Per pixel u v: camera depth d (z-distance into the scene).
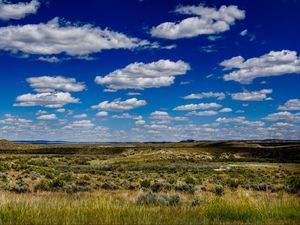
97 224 8.23
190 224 8.38
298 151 159.50
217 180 53.31
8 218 8.49
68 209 9.84
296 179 56.31
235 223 8.80
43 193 30.03
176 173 76.00
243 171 85.00
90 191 33.97
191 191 31.02
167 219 8.87
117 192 32.84
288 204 11.04
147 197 13.66
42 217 8.71
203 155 150.75
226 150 165.88
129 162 125.50
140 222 8.33
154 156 145.12
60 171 67.00
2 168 60.84
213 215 9.64
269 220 9.14
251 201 10.76
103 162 125.00
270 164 116.00
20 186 33.09
